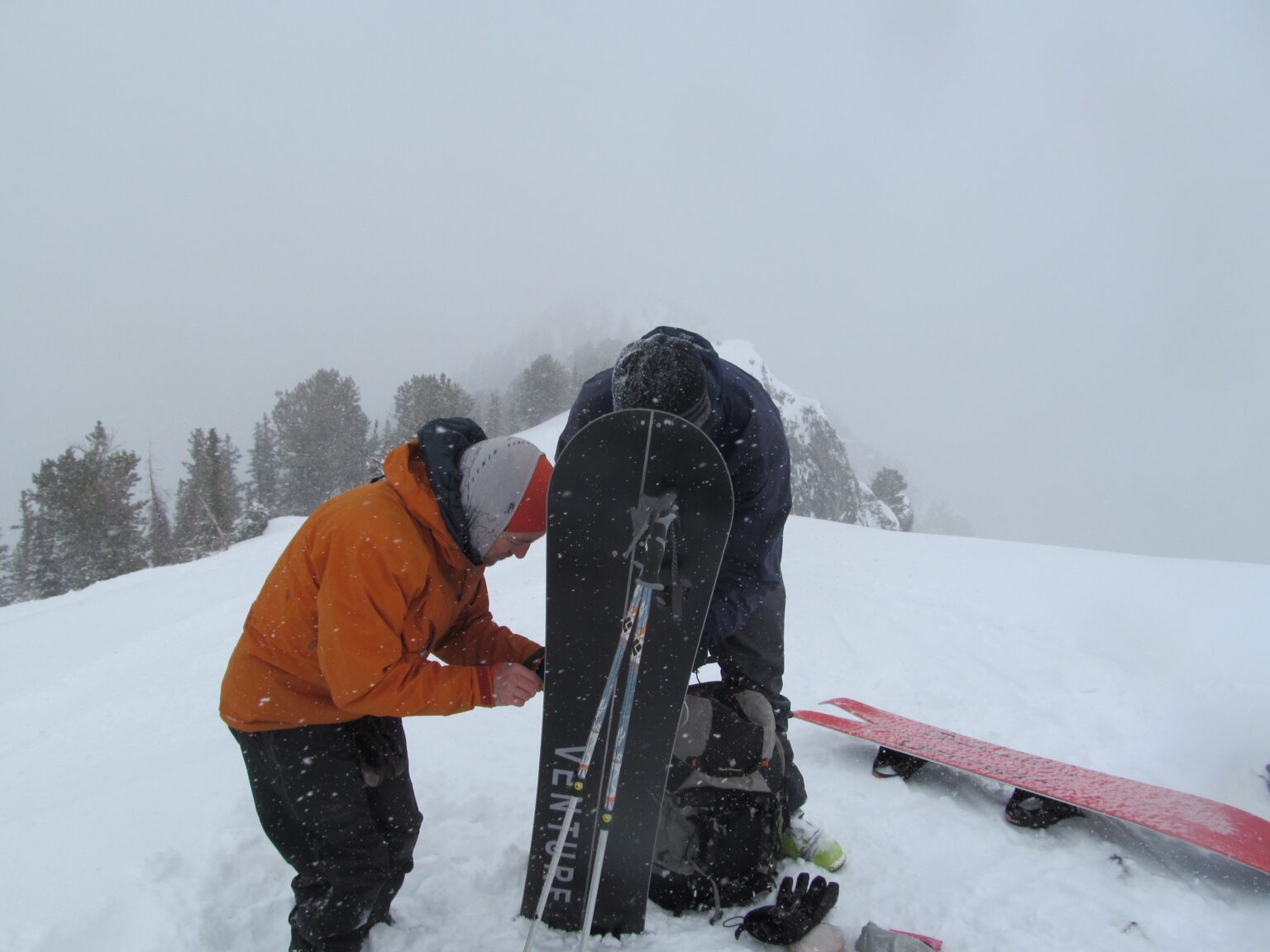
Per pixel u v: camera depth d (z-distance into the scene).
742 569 2.33
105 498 32.75
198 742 3.74
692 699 2.23
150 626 7.44
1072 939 2.13
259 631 1.77
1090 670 4.38
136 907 2.08
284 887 2.28
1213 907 2.28
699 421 2.06
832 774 3.14
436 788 2.91
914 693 4.14
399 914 2.16
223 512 30.61
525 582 6.77
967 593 6.09
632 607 1.82
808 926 2.02
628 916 2.09
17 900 2.09
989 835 2.67
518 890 2.30
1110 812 2.52
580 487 1.94
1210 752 3.46
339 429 50.53
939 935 2.15
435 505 1.75
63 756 4.12
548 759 2.07
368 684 1.66
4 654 6.98
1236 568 7.02
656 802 2.04
